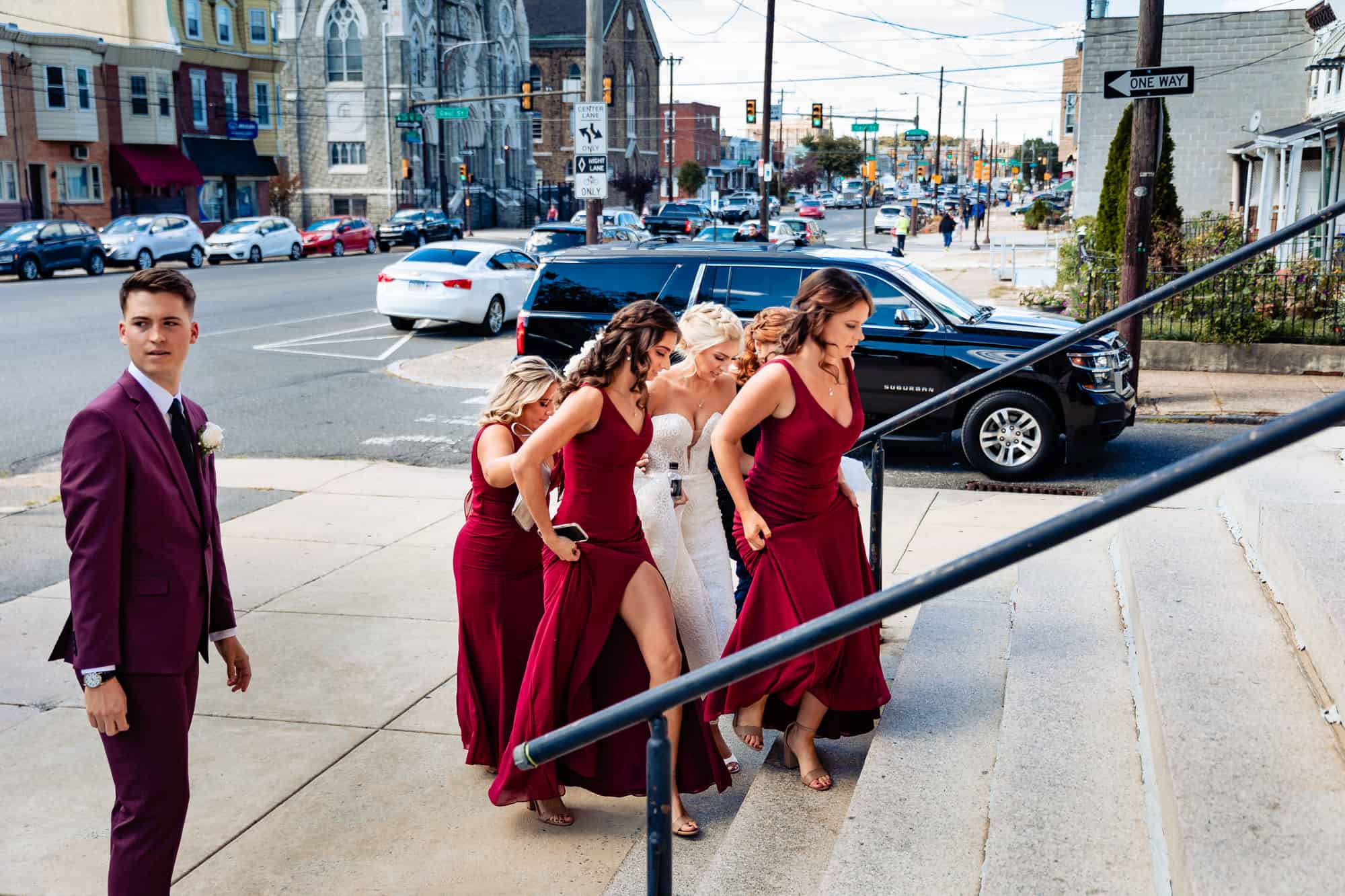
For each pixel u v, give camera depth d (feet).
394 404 45.44
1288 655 11.29
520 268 70.85
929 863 10.13
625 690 13.35
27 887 12.75
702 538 16.38
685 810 13.91
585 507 13.12
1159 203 62.13
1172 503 23.22
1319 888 7.48
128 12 152.35
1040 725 11.84
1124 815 10.04
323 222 155.53
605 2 275.80
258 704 17.72
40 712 17.58
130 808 10.87
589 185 61.11
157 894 10.96
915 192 274.16
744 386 13.25
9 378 49.83
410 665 19.26
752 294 33.65
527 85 140.05
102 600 10.37
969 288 86.89
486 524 14.49
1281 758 9.20
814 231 145.07
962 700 13.60
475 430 40.52
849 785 13.51
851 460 16.26
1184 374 49.03
